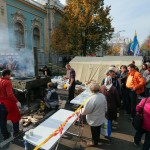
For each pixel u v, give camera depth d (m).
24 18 19.25
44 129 3.81
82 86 10.95
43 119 6.23
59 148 4.48
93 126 4.39
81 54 23.94
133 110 6.22
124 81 7.11
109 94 4.77
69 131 5.42
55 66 20.64
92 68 12.95
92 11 22.67
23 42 19.44
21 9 18.70
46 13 23.27
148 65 9.23
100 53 31.56
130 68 6.26
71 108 7.44
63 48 22.61
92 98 4.22
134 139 4.59
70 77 7.93
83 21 22.23
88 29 23.17
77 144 4.70
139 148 4.55
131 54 15.62
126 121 6.30
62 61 24.47
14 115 4.80
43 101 7.34
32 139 3.41
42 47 23.05
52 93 7.14
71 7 22.95
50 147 3.15
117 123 6.13
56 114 4.62
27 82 6.98
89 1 22.33
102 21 22.86
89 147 4.56
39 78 7.98
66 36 23.00
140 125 3.91
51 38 22.83
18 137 4.95
